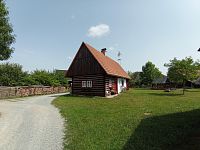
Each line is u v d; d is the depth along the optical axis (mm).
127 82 55469
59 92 47781
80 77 35688
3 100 27672
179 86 79062
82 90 35375
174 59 41969
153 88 68312
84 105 21266
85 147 8766
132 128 11594
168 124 12336
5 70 47344
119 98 29469
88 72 34344
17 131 11492
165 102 23734
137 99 27719
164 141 9359
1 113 17047
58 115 15875
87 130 11328
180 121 13070
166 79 84812
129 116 14977
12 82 46062
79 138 9961
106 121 13383
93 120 13734
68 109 18484
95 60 33875
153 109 18188
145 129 11320
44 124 13008
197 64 40844
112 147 8727
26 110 18484
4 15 16328
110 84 36562
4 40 16500
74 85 36219
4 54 17031
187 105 20797
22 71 50438
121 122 13055
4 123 13461
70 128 11859
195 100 26062
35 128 12070
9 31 16828
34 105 21938
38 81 47125
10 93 31531
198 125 12055
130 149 8508
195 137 9812
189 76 39750
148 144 9047
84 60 35031
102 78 33688
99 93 33625
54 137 10312
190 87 77000
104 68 33094
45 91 41156
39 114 16406
